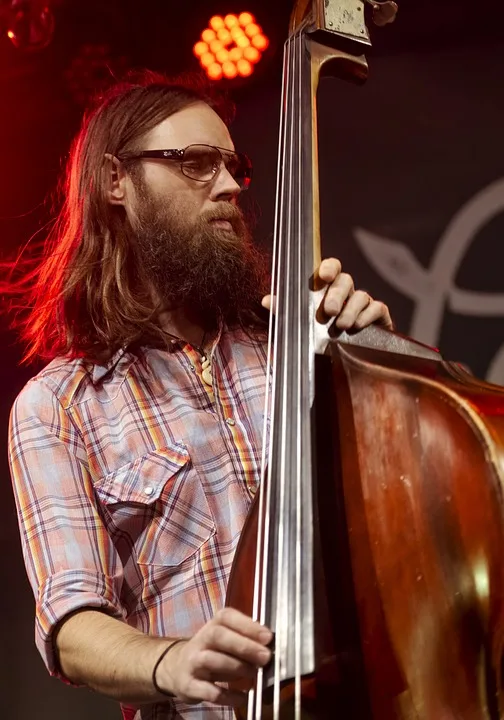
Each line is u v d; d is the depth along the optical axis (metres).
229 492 1.38
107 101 1.72
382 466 0.99
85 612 1.22
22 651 3.42
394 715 0.93
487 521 0.89
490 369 3.11
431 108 3.32
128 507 1.34
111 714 3.34
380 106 3.38
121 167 1.62
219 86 3.40
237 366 1.53
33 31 3.15
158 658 1.04
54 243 2.09
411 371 1.05
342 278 1.18
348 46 1.49
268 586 0.94
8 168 3.32
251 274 1.59
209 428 1.42
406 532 0.95
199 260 1.50
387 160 3.35
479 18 3.28
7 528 3.50
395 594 0.95
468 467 0.91
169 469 1.36
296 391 1.10
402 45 3.37
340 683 0.96
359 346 1.11
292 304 1.19
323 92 3.45
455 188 3.25
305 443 1.02
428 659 0.92
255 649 0.87
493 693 0.91
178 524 1.34
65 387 1.44
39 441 1.37
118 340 1.49
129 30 3.29
